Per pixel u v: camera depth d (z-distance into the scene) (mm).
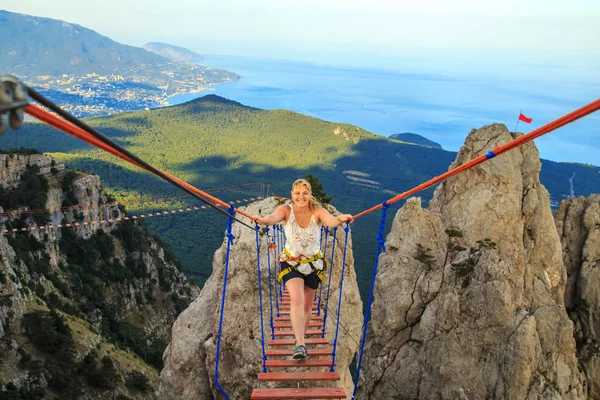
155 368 75125
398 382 31719
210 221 180500
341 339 14547
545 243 38125
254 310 15906
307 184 8523
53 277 73000
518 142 5215
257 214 20672
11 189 77500
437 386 30469
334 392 8781
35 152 89250
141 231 101812
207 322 17391
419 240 35812
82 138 3715
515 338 28938
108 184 199250
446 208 39281
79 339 57969
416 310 32844
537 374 28703
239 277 16906
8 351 47438
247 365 14617
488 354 29812
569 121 4352
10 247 64750
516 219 37969
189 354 16641
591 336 38031
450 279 32500
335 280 17172
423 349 31703
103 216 94250
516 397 28219
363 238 145500
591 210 41344
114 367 59000
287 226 8828
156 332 89125
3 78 2393
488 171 38844
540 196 38688
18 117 2463
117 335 75812
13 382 45625
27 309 53875
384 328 33156
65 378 50188
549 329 30219
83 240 87250
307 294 9031
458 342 30578
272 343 10859
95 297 79625
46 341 51906
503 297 30094
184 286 106938
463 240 37094
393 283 33969
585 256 40312
